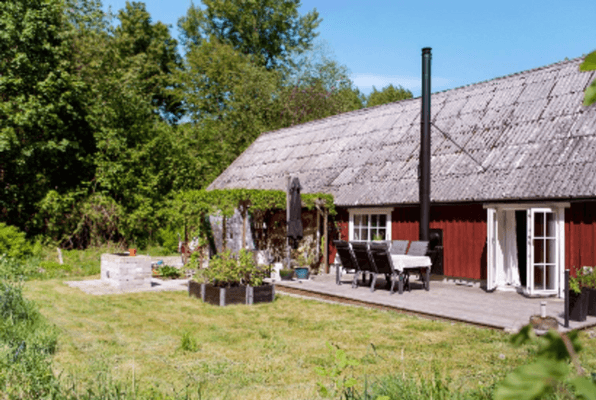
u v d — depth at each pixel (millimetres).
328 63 39188
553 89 14156
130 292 12109
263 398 4867
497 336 7637
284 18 42406
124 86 25672
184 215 16531
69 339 7129
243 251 11312
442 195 13391
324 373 3449
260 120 35188
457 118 15906
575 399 570
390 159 16391
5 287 8305
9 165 21062
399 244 13438
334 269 16859
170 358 6309
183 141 27094
